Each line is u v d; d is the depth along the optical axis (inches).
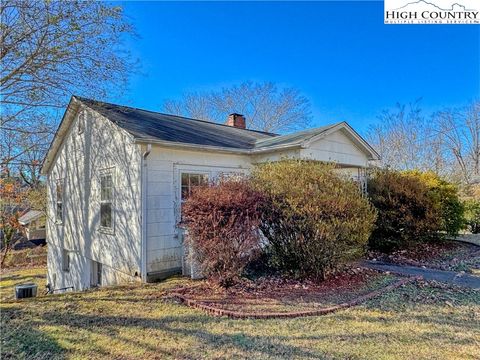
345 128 370.6
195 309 181.5
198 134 356.5
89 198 371.9
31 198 711.7
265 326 152.9
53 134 388.8
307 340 136.3
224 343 134.6
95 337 144.5
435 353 123.3
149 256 269.6
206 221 213.2
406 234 370.6
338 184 239.5
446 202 424.8
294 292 208.1
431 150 917.2
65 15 270.5
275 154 339.3
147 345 134.7
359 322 156.6
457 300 191.2
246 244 216.1
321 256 226.8
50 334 149.1
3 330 154.9
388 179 389.4
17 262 738.8
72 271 416.5
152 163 276.5
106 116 325.1
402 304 183.6
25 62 279.1
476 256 354.9
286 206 225.8
